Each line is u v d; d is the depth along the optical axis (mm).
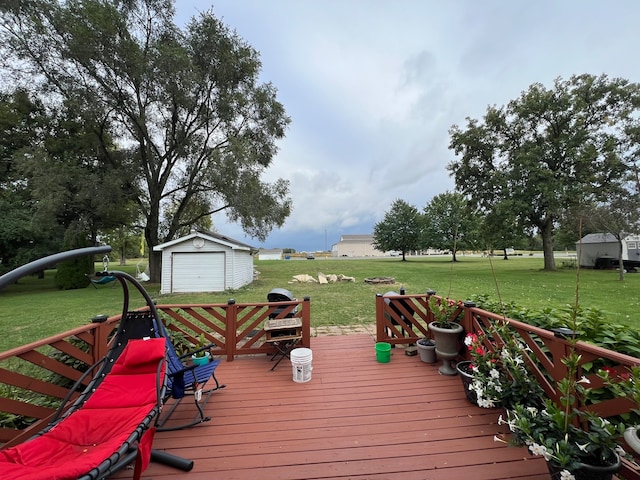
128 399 2121
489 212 17844
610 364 1953
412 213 32906
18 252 15016
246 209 13852
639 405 1458
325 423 2477
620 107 15547
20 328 6664
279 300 4660
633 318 6176
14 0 10883
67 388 2791
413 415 2570
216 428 2432
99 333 2922
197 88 14383
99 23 11258
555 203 15016
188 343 4016
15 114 13461
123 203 14070
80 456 1560
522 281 13367
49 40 11805
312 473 1893
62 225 14180
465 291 10594
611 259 19891
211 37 14172
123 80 12812
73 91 12164
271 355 4211
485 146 18172
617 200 12797
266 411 2689
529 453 2035
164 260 12977
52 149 13750
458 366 2904
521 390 2137
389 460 2002
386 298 4414
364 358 4012
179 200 17266
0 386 2754
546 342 2287
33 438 1712
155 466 1991
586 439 1565
